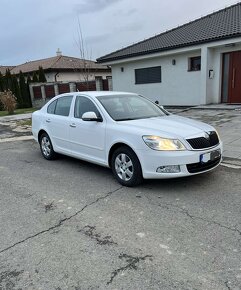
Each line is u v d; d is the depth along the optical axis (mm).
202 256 3080
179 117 5969
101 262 3066
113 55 19328
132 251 3230
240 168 5871
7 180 5914
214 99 15250
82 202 4602
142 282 2738
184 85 16344
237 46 13852
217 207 4203
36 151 8547
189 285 2666
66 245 3414
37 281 2832
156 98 18000
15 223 4016
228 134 8633
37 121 7473
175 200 4492
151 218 3959
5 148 9242
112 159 5355
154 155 4660
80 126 5969
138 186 5105
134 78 18969
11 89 25500
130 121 5348
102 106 5691
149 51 16594
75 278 2844
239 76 14180
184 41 15367
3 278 2900
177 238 3443
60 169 6453
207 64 14539
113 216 4074
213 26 15797
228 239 3377
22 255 3260
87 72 25078
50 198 4836
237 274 2787
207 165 4914
